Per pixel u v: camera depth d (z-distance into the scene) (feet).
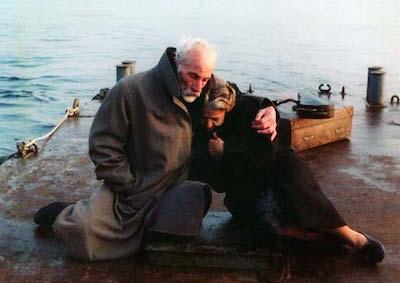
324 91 32.35
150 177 12.07
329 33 113.91
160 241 12.11
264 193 12.03
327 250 12.71
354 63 71.56
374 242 12.15
